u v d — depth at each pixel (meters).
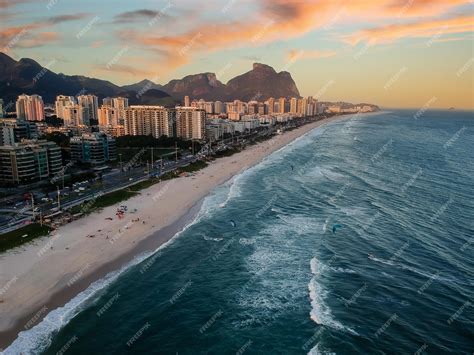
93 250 72.25
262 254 71.38
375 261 68.06
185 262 68.62
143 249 74.25
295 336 47.66
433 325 49.66
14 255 68.50
